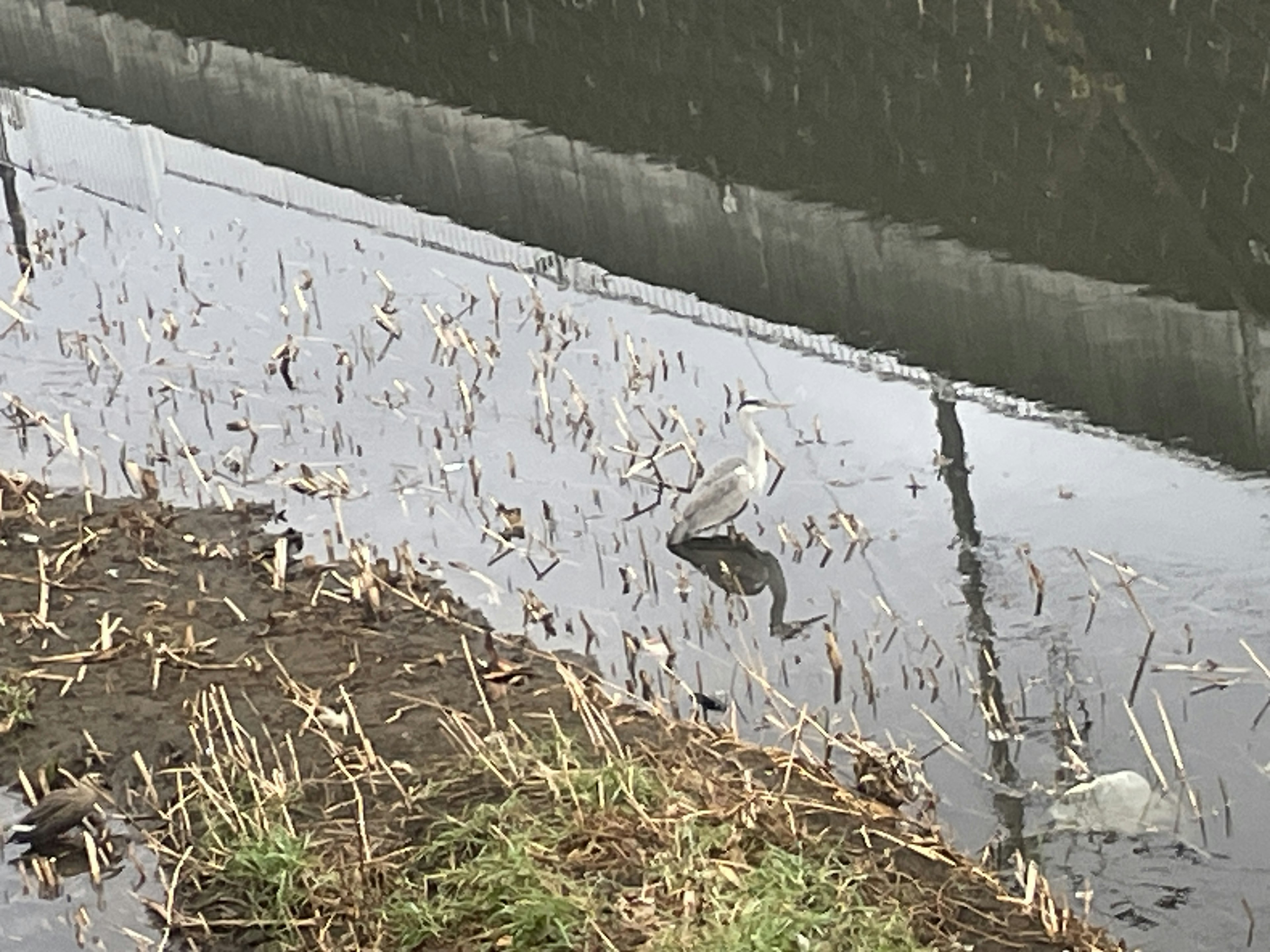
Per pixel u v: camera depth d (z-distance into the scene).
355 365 12.34
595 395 11.68
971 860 7.01
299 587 9.33
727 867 6.56
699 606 9.18
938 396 11.09
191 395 11.98
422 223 14.53
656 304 12.79
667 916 6.32
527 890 6.41
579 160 13.47
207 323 13.20
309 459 10.97
